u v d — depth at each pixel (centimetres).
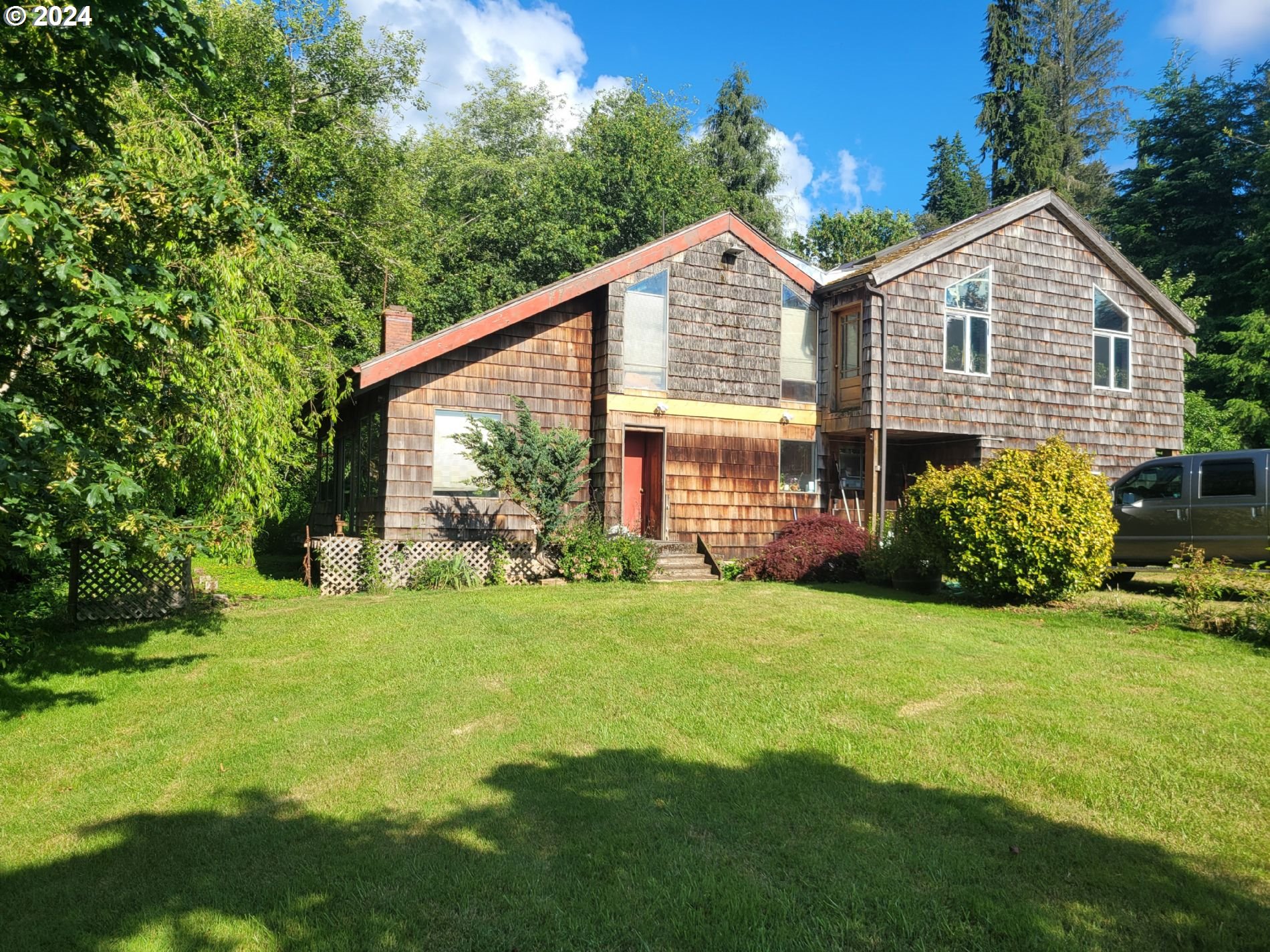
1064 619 930
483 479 1433
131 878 386
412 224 2588
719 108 4031
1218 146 2952
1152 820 411
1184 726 545
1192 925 319
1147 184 3198
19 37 599
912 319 1583
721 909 338
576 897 351
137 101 1116
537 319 1491
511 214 3005
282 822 440
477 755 528
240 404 1009
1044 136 3822
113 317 571
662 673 718
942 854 381
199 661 805
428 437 1395
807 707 606
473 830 419
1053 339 1722
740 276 1612
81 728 619
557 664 755
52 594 1111
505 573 1380
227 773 516
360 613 1023
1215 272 2900
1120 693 625
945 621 923
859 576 1408
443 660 778
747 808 435
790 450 1658
